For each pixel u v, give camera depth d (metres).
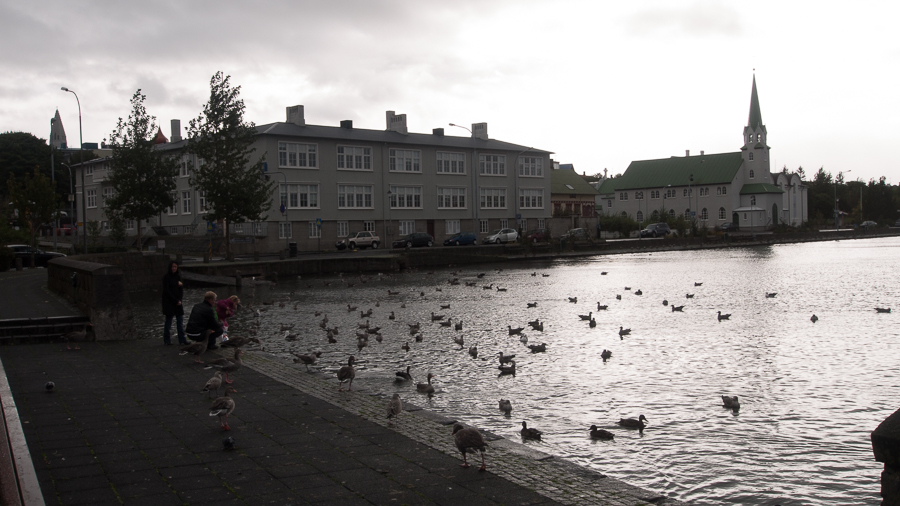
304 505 6.87
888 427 4.36
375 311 27.80
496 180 89.06
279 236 68.94
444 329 22.03
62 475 7.76
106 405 11.09
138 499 7.03
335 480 7.62
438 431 9.70
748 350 17.69
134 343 17.72
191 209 74.88
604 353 16.62
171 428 9.73
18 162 106.50
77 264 22.19
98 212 90.81
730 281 38.88
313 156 71.88
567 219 88.88
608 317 24.58
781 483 8.65
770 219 128.50
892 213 154.25
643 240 81.81
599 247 78.50
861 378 14.36
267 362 15.31
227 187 51.88
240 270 48.22
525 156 92.81
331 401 11.52
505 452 8.85
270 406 11.11
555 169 121.88
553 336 20.36
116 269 18.25
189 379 13.18
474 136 85.81
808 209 155.88
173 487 7.38
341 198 74.06
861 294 30.88
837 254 64.50
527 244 73.69
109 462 8.22
